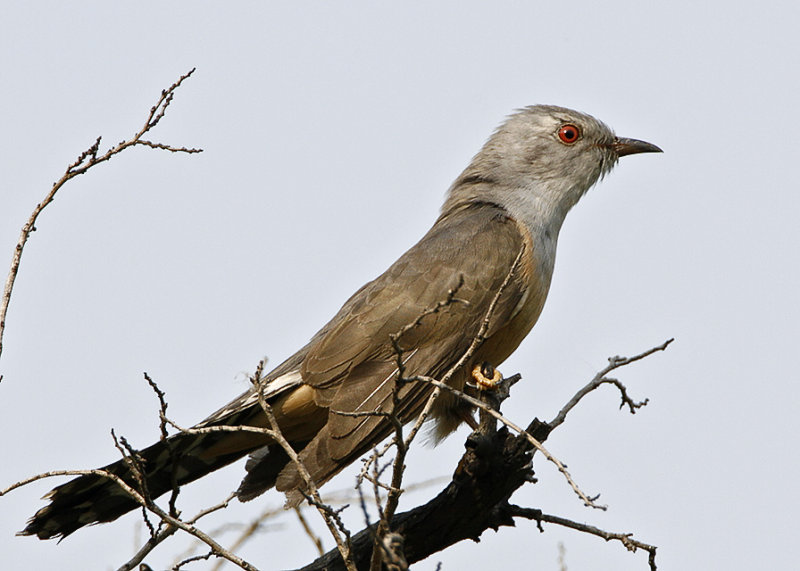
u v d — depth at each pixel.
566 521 8.77
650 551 8.28
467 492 8.88
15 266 7.40
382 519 6.68
